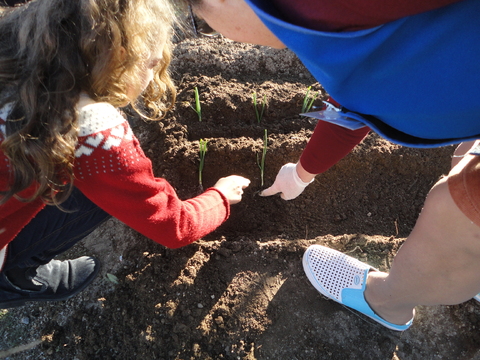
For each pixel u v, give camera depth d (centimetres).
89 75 88
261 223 204
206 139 203
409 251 117
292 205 205
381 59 68
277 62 229
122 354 159
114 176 91
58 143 82
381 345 162
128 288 171
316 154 140
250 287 172
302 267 179
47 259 148
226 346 160
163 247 179
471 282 111
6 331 164
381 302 149
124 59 91
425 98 72
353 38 63
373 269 169
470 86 67
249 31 82
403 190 207
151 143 206
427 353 161
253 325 163
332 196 206
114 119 91
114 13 82
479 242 95
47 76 82
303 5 61
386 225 200
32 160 87
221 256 180
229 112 212
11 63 82
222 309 165
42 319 166
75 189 129
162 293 167
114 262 178
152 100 145
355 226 200
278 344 160
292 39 66
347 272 168
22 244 128
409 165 202
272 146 202
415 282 122
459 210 93
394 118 83
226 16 80
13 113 82
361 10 56
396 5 54
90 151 88
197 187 207
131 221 105
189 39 235
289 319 166
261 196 208
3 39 86
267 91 216
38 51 80
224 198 138
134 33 88
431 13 58
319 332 163
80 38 81
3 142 81
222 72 226
